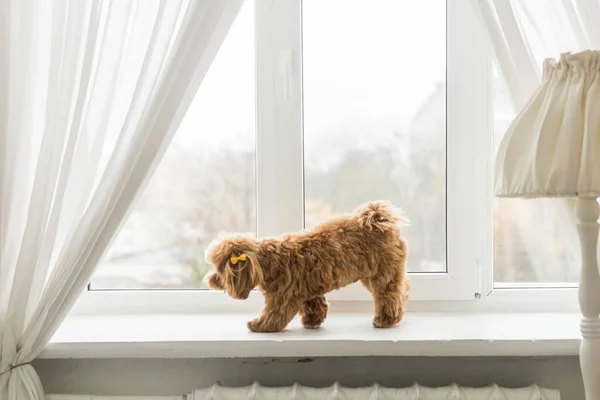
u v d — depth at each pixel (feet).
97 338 5.03
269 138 5.86
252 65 5.93
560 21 4.90
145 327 5.39
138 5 4.88
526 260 5.93
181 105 4.91
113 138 4.95
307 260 5.03
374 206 5.25
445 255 5.92
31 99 4.92
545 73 4.11
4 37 4.79
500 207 5.92
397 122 5.91
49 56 4.95
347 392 4.84
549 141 3.91
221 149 5.95
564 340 4.86
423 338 4.89
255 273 4.86
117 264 5.97
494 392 4.78
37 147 4.96
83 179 4.87
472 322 5.46
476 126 5.81
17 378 4.79
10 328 4.75
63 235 4.92
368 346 4.86
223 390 4.84
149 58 4.81
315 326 5.25
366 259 5.12
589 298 4.23
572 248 4.87
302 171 5.88
